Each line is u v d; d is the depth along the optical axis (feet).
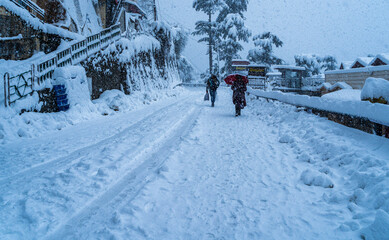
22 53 39.11
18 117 29.12
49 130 30.48
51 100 36.42
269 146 20.21
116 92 55.36
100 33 53.88
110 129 29.58
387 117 13.23
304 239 8.29
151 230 9.18
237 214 10.20
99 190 12.44
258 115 36.45
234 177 14.17
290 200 11.16
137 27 94.02
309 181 12.65
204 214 10.33
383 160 11.60
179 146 20.47
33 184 13.06
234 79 39.29
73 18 61.98
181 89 105.50
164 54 101.45
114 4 84.58
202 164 16.51
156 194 12.12
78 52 45.85
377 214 7.86
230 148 20.10
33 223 9.41
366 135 15.15
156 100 69.41
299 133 21.49
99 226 9.39
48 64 37.91
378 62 61.87
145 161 17.24
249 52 154.51
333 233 8.43
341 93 40.60
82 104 40.78
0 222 9.39
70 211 10.44
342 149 14.66
